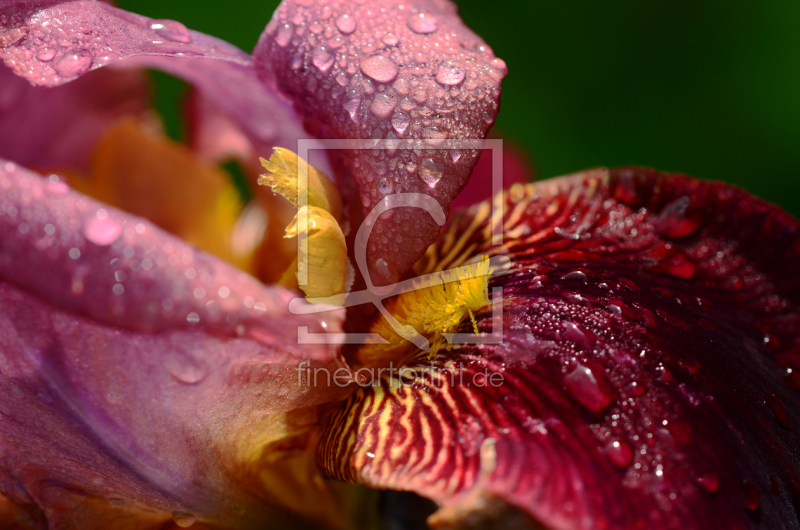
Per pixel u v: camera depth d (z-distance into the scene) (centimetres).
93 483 19
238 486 19
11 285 17
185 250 18
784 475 18
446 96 19
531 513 17
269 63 20
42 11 19
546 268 20
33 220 17
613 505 17
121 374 18
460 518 17
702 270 20
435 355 19
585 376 18
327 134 19
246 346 18
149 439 18
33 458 19
